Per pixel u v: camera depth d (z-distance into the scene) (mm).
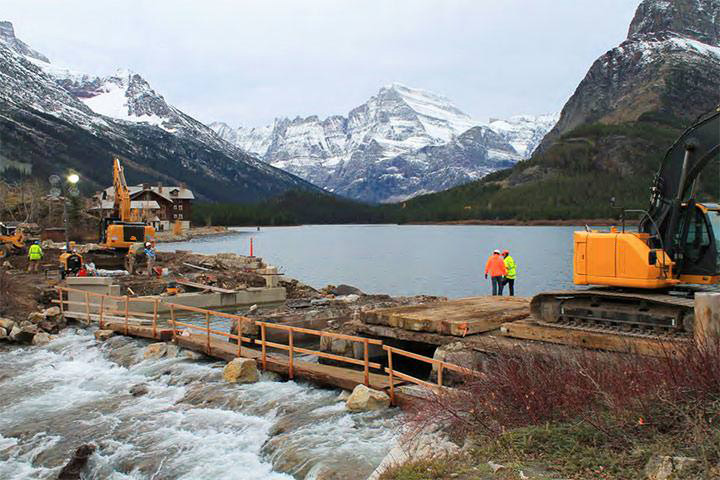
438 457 7574
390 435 10516
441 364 11047
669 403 7137
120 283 31438
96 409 13883
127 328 20625
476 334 14188
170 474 10211
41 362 18641
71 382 16375
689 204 12609
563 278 48531
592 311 12797
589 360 9289
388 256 76312
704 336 8719
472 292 41500
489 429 8070
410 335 14938
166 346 18297
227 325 24484
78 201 92000
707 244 12422
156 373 16391
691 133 12383
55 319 23750
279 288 32312
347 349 16594
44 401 14820
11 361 18844
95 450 11445
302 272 55906
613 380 8305
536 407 8250
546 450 7195
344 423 11281
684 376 7676
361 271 56844
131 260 36438
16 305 24891
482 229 180375
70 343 20688
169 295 29562
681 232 12648
